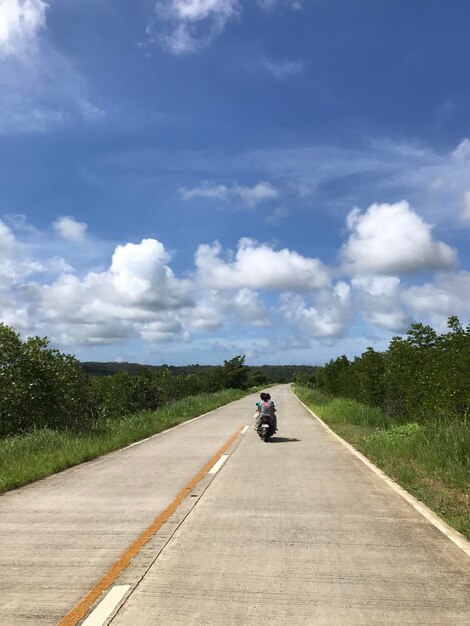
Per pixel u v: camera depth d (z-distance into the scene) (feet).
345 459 41.88
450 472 31.94
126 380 90.27
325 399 127.24
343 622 13.24
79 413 63.67
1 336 53.26
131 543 19.70
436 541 20.16
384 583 15.81
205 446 50.75
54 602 14.40
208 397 147.54
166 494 28.63
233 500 27.12
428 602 14.44
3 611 13.84
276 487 30.63
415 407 52.65
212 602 14.42
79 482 32.24
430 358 50.03
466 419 39.88
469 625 13.07
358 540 20.24
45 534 20.90
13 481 31.27
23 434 51.75
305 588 15.42
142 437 58.75
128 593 15.01
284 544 19.66
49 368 57.16
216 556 18.25
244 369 254.47
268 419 54.29
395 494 28.68
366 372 80.33
